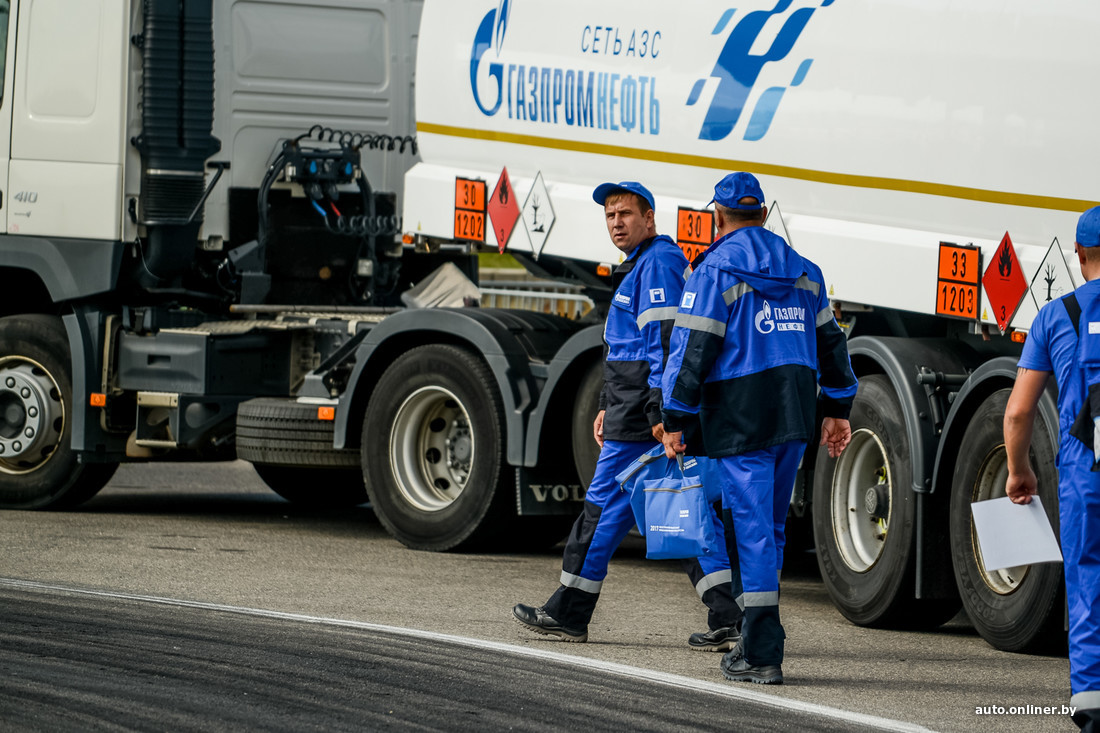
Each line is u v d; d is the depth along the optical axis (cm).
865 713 1891
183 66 3556
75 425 3634
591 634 2384
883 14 2567
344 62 3775
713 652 2252
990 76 2397
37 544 3108
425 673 2008
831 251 2645
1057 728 1848
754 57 2775
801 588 3081
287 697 1858
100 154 3572
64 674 1945
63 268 3619
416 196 3456
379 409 3322
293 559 3052
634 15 2997
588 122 3077
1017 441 1845
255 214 3712
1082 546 1733
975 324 2472
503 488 3175
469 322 3189
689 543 2172
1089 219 1786
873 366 2659
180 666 2005
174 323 3653
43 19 3616
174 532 3394
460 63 3356
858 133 2598
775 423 2038
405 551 3247
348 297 3866
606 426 2294
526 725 1758
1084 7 2277
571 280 3325
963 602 2433
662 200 2941
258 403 3469
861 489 2659
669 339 2191
